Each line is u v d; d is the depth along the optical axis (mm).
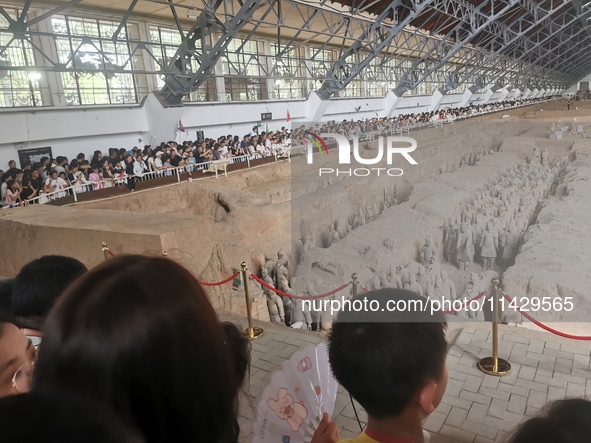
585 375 4238
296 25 19125
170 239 6320
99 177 11828
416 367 1343
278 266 9469
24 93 12477
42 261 2037
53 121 12258
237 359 1811
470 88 32469
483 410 3838
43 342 982
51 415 575
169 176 13102
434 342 1391
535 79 40844
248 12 12734
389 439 1440
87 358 905
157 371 938
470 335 4945
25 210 8266
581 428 1172
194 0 13844
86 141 13523
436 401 1498
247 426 3463
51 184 10352
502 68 30812
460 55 27359
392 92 25469
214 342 1081
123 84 15219
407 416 1435
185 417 1000
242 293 8242
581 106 20984
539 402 3891
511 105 21438
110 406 883
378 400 1400
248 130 19016
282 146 17547
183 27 16828
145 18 15367
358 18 16922
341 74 20156
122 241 6449
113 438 601
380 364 1345
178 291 1041
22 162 11859
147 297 968
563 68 44219
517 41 28250
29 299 1891
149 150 13375
